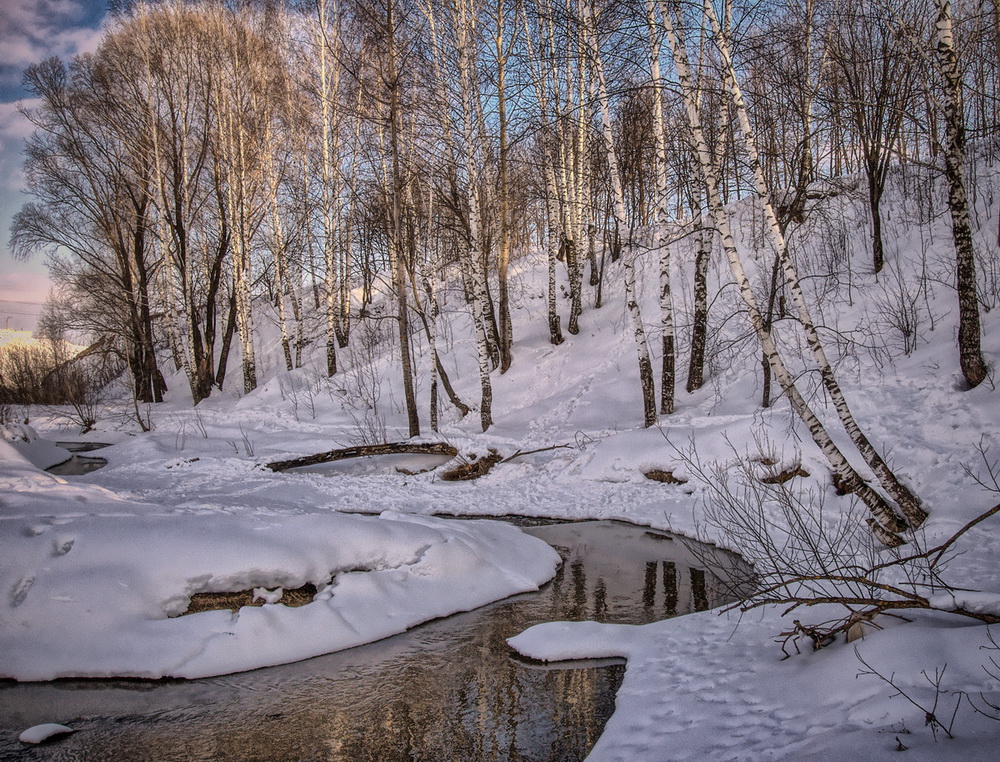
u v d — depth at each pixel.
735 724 4.22
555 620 6.96
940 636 4.42
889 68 13.98
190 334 25.12
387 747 4.68
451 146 16.33
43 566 6.24
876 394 11.57
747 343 16.22
